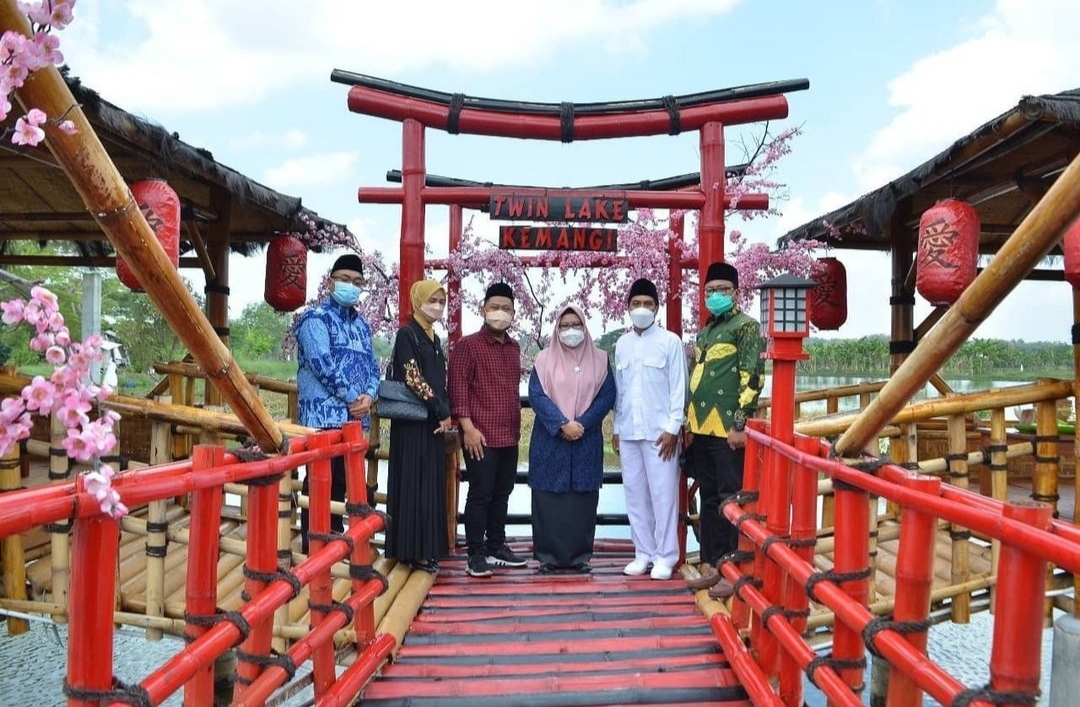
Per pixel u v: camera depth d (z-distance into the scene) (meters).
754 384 3.78
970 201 5.59
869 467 2.13
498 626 3.46
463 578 4.20
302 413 4.02
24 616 3.24
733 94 4.48
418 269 4.55
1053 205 1.47
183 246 7.77
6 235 7.12
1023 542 1.38
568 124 4.55
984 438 5.59
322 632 2.54
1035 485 3.79
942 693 1.54
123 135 3.79
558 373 4.27
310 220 6.26
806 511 2.61
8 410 1.01
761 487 3.00
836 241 7.14
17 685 5.07
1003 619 1.46
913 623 1.83
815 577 2.25
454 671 3.02
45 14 1.03
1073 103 3.38
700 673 2.98
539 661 3.14
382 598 3.61
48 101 1.35
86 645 1.50
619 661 3.11
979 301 1.68
